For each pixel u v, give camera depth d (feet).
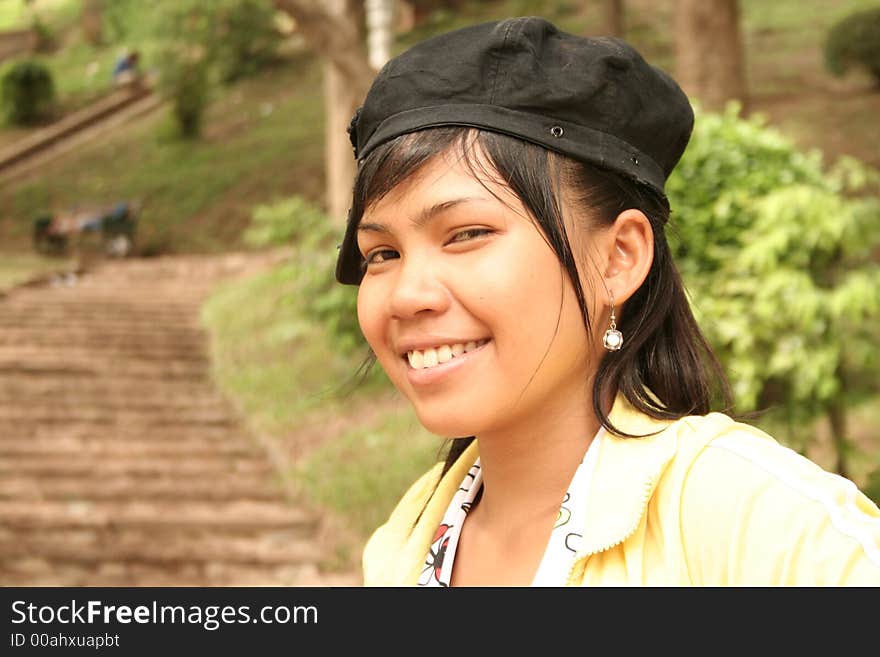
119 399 28.78
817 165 14.61
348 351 27.37
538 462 3.15
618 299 3.07
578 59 2.90
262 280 38.58
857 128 39.37
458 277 2.84
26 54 88.17
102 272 46.85
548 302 2.86
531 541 3.16
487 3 69.15
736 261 13.20
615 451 2.98
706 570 2.64
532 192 2.83
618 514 2.81
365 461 21.94
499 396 2.87
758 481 2.64
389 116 2.95
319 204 53.42
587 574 2.84
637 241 3.07
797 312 12.67
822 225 12.82
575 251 2.95
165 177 59.77
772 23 59.21
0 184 62.75
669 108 3.07
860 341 13.80
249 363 29.94
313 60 71.92
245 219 54.24
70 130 69.51
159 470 23.88
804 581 2.43
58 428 26.61
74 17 93.56
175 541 20.52
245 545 20.40
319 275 28.50
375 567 3.76
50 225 53.21
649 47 56.85
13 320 35.94
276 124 63.36
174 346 33.86
